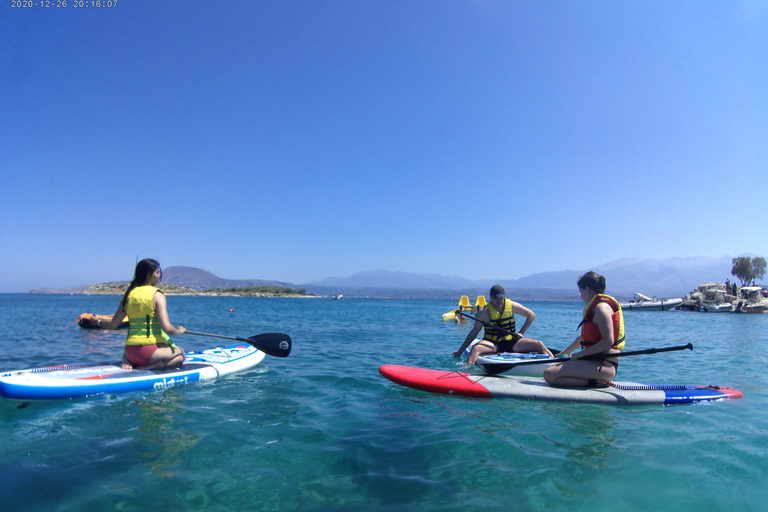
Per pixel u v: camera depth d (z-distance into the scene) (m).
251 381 5.60
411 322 17.97
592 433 3.70
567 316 26.97
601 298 4.89
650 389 4.92
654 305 42.62
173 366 5.57
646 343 11.62
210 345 9.73
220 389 5.13
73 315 21.14
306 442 3.45
